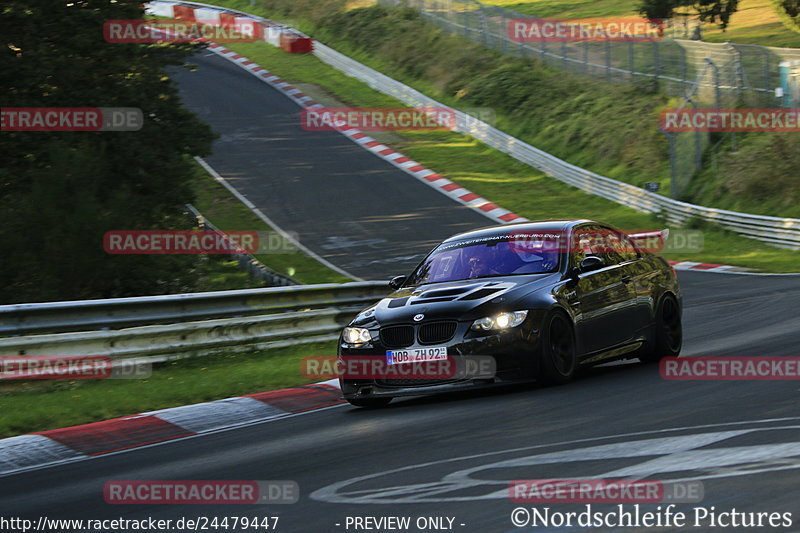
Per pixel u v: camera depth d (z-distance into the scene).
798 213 107.81
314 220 109.62
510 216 112.88
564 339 30.16
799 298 56.44
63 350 37.47
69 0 66.38
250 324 44.78
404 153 143.38
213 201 117.44
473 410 26.86
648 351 34.44
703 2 191.50
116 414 31.28
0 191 58.47
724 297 63.59
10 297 49.66
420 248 96.69
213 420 30.17
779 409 22.09
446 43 191.75
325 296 49.38
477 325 28.80
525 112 159.38
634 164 132.25
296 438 25.55
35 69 61.31
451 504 15.98
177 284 57.81
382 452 21.72
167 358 40.72
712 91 128.62
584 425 22.36
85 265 49.97
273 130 155.62
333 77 190.75
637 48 157.88
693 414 22.48
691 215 109.50
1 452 26.09
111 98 66.00
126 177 66.44
